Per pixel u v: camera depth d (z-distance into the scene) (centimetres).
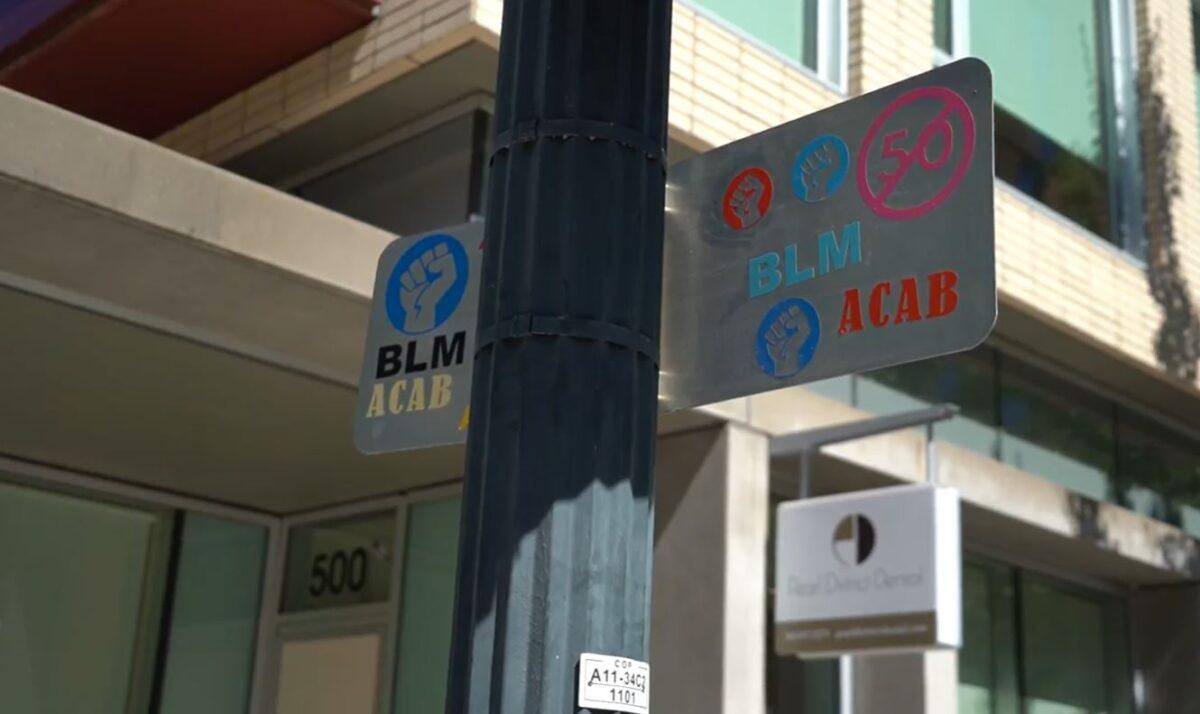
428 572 833
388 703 822
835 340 250
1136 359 1019
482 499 231
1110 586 1135
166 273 573
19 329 632
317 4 692
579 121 247
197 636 878
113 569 848
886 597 729
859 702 902
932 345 238
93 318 617
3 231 537
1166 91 1122
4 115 498
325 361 663
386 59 697
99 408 738
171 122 839
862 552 744
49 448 804
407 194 754
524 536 224
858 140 257
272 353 655
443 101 736
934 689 886
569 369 233
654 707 720
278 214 570
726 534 716
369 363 341
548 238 241
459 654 226
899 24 888
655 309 247
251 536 923
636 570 231
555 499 226
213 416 744
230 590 903
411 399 329
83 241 545
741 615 709
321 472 834
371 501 880
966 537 991
